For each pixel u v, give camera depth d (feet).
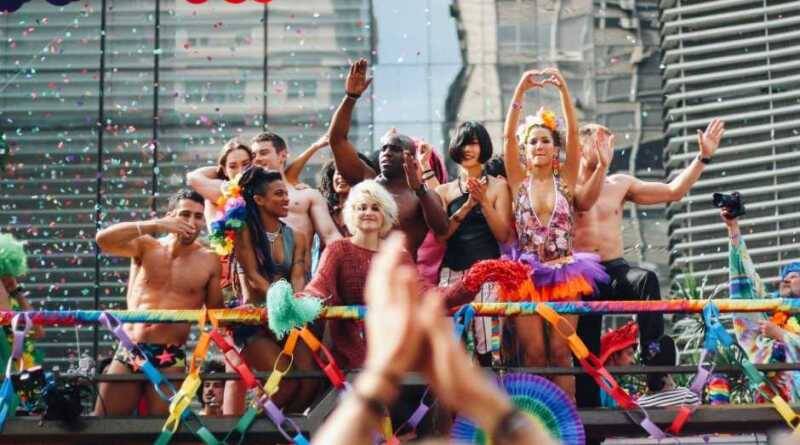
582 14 99.81
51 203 94.43
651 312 43.32
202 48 99.91
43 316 42.37
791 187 93.81
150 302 46.14
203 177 52.26
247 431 41.55
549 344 44.83
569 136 47.01
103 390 44.57
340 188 51.52
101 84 97.81
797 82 96.32
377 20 100.32
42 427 41.45
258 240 45.32
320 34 100.01
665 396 43.01
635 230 93.76
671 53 98.89
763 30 97.96
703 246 92.79
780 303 42.98
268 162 51.42
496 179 47.93
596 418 42.11
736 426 42.24
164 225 45.85
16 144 96.99
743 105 96.89
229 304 47.55
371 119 97.71
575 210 48.65
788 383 46.57
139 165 96.22
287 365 43.55
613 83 98.63
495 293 45.03
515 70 98.89
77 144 97.14
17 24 100.32
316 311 40.73
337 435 12.83
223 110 98.48
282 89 98.99
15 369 42.65
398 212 46.01
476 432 38.19
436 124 97.60
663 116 98.32
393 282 12.91
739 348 42.86
